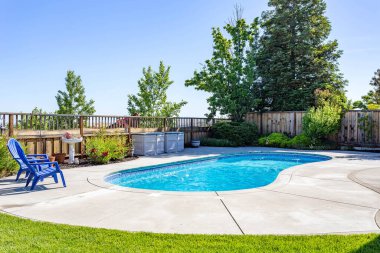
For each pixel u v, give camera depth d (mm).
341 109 15664
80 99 29469
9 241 3049
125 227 3613
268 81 22688
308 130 15539
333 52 23703
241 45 20500
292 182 6516
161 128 14859
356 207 4539
